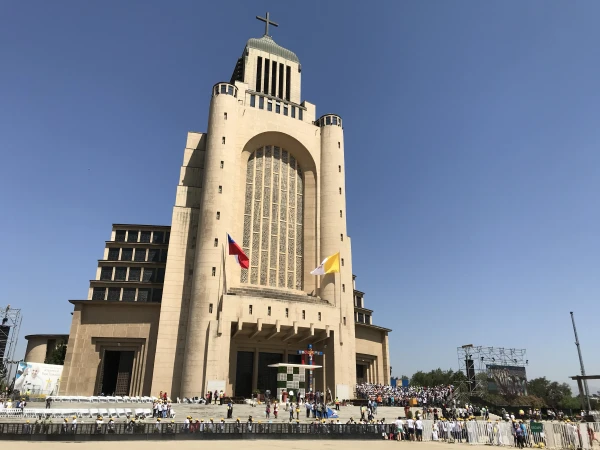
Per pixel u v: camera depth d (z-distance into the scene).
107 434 24.39
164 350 48.81
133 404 40.44
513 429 27.42
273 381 52.91
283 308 50.28
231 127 57.38
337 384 50.50
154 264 62.09
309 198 61.75
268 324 49.00
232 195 54.91
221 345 46.53
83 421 29.67
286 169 62.62
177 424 26.14
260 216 58.44
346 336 54.06
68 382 49.91
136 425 25.30
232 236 54.28
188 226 55.03
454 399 45.59
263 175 60.50
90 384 50.28
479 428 28.50
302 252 59.75
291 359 54.72
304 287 57.78
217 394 43.12
